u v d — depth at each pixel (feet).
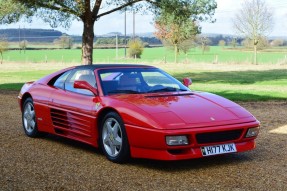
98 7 67.87
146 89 21.99
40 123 25.34
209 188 16.07
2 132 28.25
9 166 19.52
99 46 442.91
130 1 68.28
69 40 416.05
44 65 170.40
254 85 71.51
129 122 18.78
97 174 18.13
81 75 23.31
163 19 72.79
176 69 132.36
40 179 17.42
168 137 17.61
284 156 21.16
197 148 18.22
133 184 16.67
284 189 15.90
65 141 25.36
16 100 48.01
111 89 21.52
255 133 19.65
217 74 107.34
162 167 19.21
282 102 45.09
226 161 20.18
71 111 22.39
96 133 20.95
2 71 124.47
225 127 18.45
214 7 70.33
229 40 462.60
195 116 18.69
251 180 17.08
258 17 174.91
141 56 269.85
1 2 63.36
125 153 19.27
